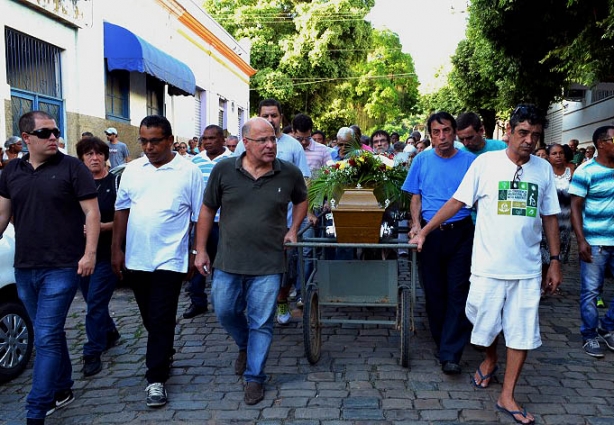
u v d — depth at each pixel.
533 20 10.76
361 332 5.38
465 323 4.32
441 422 3.61
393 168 4.66
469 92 23.66
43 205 3.52
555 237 3.73
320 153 6.54
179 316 5.94
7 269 4.36
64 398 3.91
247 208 3.86
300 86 30.22
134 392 4.14
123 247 4.50
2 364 4.31
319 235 5.96
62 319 3.59
